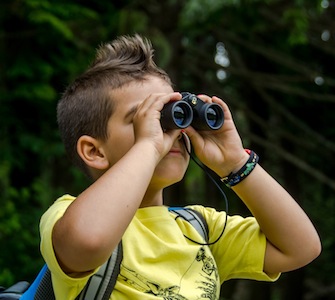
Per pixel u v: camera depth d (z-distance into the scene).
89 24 8.01
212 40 12.59
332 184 11.24
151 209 1.98
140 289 1.81
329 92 12.32
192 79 12.84
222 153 1.99
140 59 2.04
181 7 9.19
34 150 7.34
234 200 13.67
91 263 1.62
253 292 13.24
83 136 1.95
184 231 2.03
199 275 1.92
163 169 1.90
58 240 1.63
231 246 2.09
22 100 7.45
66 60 7.57
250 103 13.10
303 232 2.00
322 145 12.56
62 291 1.73
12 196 7.22
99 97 1.94
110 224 1.61
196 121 1.90
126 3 8.61
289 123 12.75
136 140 1.79
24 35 7.26
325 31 10.63
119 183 1.66
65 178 8.53
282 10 9.38
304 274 13.31
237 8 9.12
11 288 2.22
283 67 12.11
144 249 1.87
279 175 14.61
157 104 1.79
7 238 6.98
